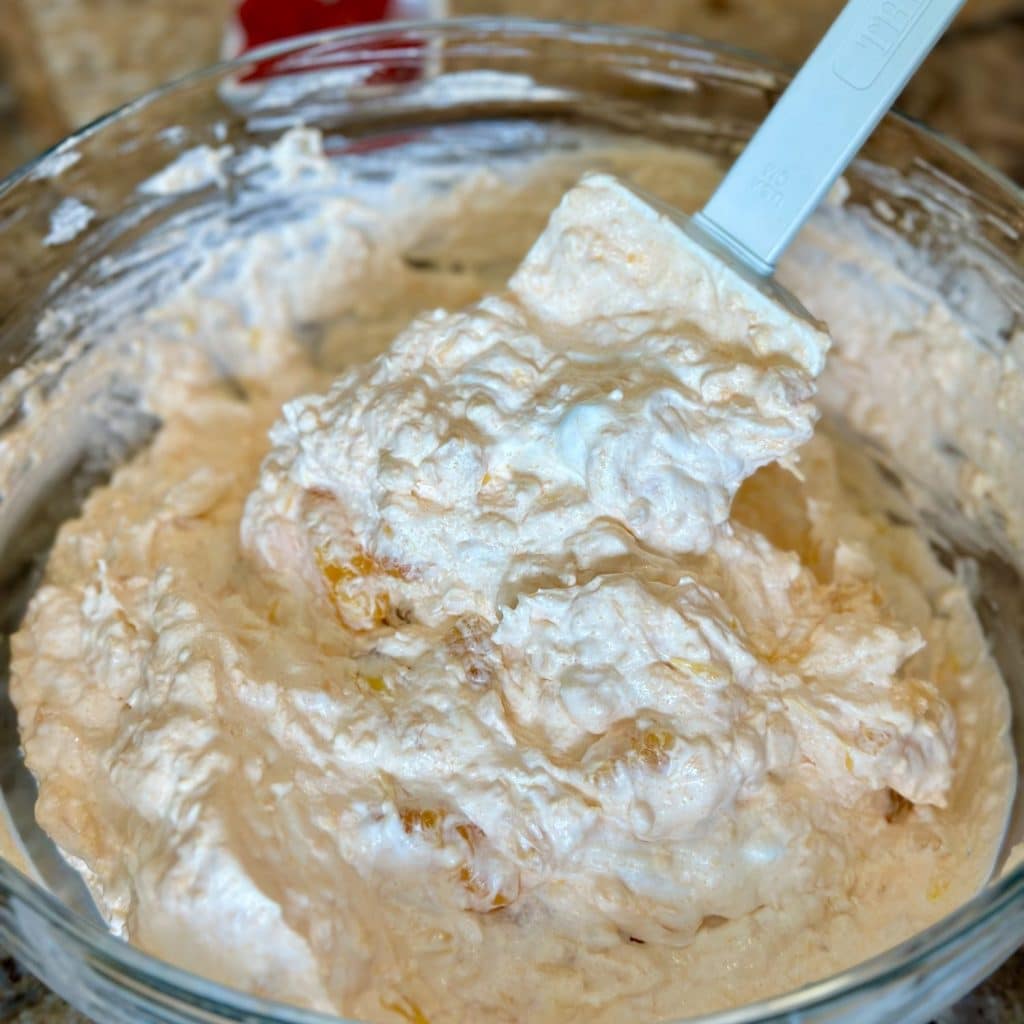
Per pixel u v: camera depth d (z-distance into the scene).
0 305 0.32
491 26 0.36
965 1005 0.27
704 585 0.27
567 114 0.37
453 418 0.28
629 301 0.29
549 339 0.29
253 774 0.26
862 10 0.27
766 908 0.27
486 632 0.28
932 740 0.28
